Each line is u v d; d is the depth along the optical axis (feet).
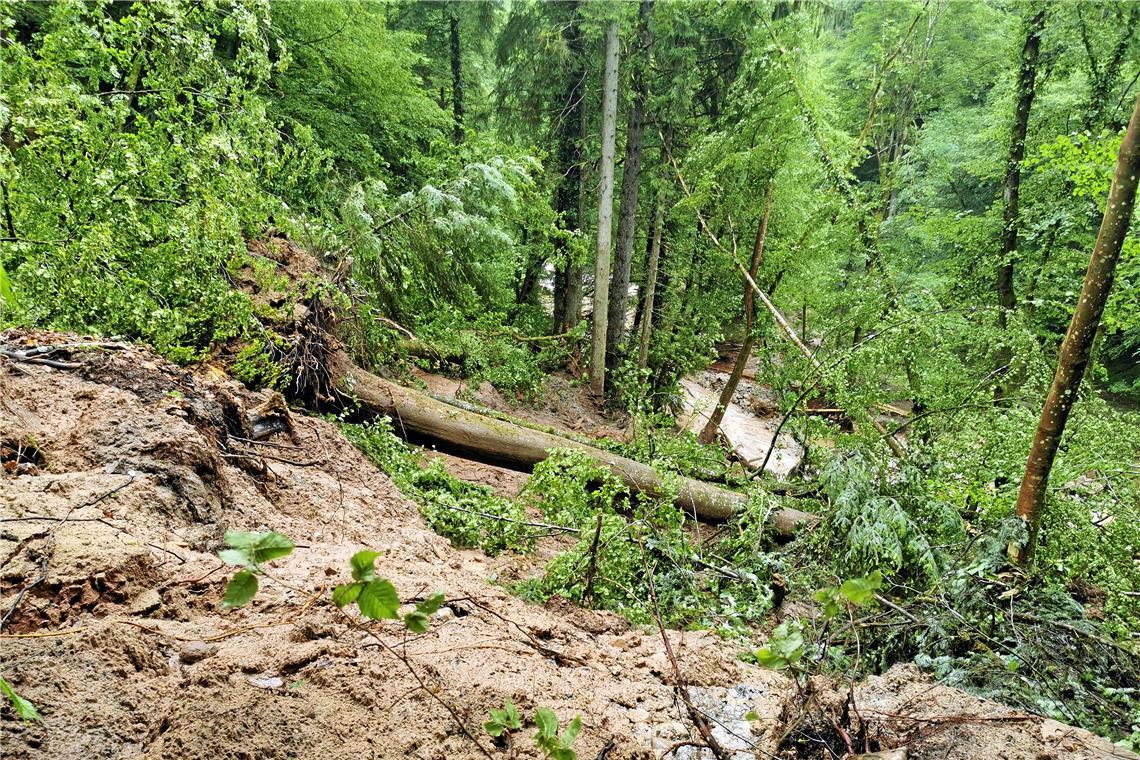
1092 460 17.98
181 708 5.21
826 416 34.14
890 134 57.00
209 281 17.47
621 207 45.98
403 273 28.81
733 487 26.35
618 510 23.62
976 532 15.74
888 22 45.78
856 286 37.60
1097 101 35.73
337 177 34.65
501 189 31.73
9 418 9.62
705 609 14.85
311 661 6.60
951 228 40.81
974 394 21.76
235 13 19.11
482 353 35.60
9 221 14.75
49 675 5.21
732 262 41.63
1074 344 13.52
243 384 16.72
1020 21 37.55
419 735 5.75
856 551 13.98
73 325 14.32
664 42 44.86
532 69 48.14
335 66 38.70
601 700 7.70
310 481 14.23
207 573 8.00
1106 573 15.39
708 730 7.00
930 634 12.07
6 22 15.07
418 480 20.16
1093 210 33.27
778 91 37.58
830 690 8.82
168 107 17.76
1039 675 11.17
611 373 45.75
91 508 8.18
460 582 10.91
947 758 7.07
